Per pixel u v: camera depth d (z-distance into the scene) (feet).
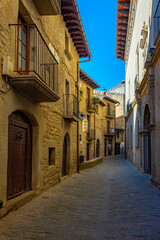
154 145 27.94
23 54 19.84
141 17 38.34
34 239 11.50
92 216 15.79
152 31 28.45
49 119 26.00
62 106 32.71
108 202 20.03
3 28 15.14
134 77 50.37
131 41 55.62
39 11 22.08
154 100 27.48
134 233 12.21
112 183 31.22
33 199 20.06
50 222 14.23
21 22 19.65
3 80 14.93
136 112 48.62
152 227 12.94
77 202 19.83
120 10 53.67
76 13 32.27
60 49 31.65
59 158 30.53
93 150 81.97
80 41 41.09
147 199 20.07
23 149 20.34
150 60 27.48
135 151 51.65
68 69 37.09
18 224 13.61
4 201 14.96
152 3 28.37
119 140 128.88
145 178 33.01
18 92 17.30
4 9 15.25
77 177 36.58
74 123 41.57
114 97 131.54
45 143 24.32
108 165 65.16
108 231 12.75
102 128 100.53
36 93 18.52
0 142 14.43
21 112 19.76
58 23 30.58
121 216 15.56
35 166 21.72
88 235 12.16
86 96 73.26
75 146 42.45
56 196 21.80
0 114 14.51
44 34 24.11
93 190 25.80
